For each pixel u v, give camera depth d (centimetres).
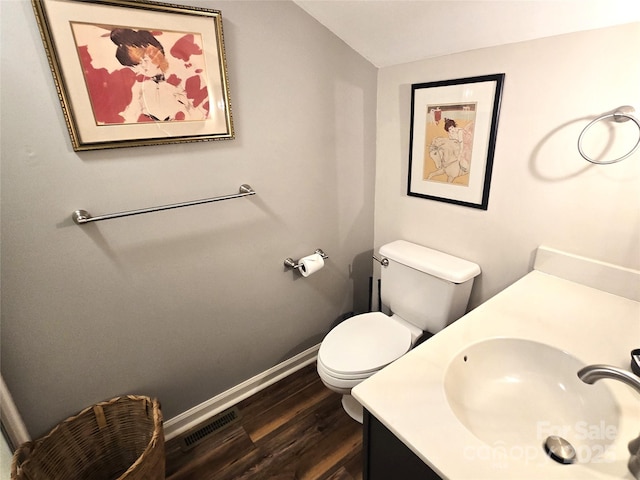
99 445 141
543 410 91
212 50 127
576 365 92
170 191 133
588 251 125
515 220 143
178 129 127
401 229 196
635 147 107
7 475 122
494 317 111
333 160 179
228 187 147
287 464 152
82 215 115
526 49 124
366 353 153
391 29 146
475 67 141
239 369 180
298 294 191
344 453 156
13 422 120
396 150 185
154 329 145
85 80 107
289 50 148
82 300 125
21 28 96
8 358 116
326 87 164
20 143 103
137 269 134
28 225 109
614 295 121
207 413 175
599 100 112
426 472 76
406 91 171
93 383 136
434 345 99
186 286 148
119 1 106
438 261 165
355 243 208
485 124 142
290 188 167
